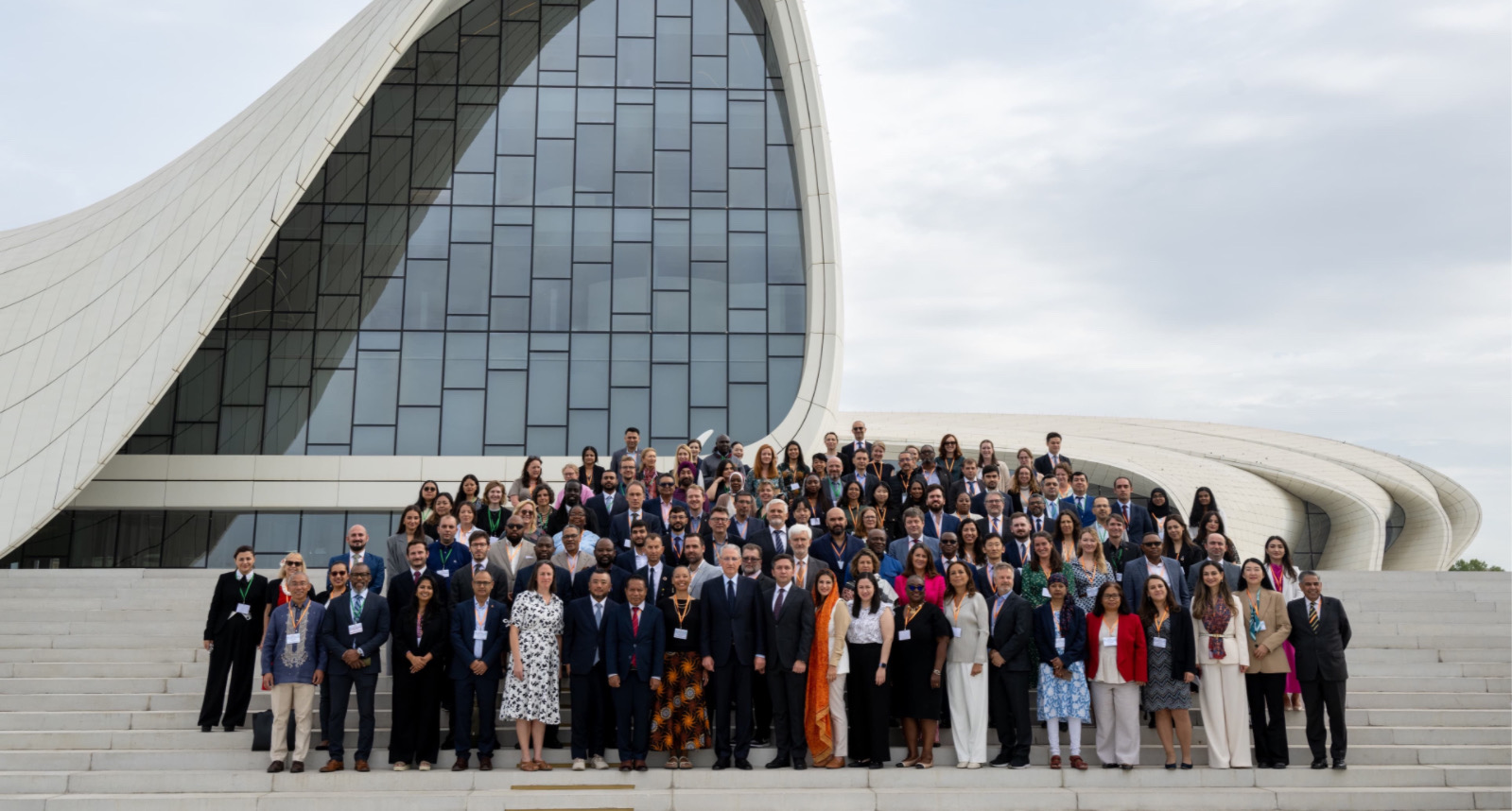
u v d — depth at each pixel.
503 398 23.48
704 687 10.77
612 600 10.56
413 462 22.91
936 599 11.01
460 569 10.96
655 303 24.02
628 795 9.73
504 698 10.38
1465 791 10.09
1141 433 42.72
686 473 13.27
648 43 25.22
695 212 24.48
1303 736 11.78
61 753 10.59
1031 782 10.36
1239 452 40.06
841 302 24.05
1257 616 10.91
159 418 22.98
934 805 9.81
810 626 10.59
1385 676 13.28
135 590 15.58
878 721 10.57
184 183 24.81
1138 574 11.16
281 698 10.38
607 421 23.47
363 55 23.08
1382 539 35.56
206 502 22.52
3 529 20.27
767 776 10.30
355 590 10.62
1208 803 9.99
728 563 10.74
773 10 24.81
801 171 24.47
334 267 23.80
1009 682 10.67
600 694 10.62
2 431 21.20
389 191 24.19
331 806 9.55
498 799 9.66
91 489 22.31
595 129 24.77
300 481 22.70
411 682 10.47
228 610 11.39
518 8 25.23
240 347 23.38
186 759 10.66
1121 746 10.57
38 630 13.85
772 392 23.75
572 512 11.73
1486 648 13.98
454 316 23.77
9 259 25.12
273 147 23.03
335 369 23.42
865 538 12.18
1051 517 13.60
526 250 24.11
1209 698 10.73
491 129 24.66
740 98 25.06
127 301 22.53
